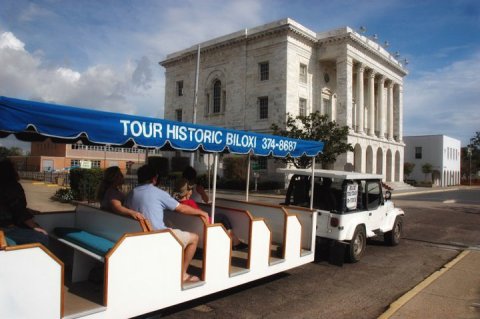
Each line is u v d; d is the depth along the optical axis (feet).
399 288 23.39
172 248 16.14
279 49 125.90
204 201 28.12
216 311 19.02
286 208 26.27
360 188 29.96
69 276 17.95
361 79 142.72
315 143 28.91
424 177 221.25
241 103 135.44
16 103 13.03
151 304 15.43
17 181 17.01
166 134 17.57
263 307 19.72
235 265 20.34
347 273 26.40
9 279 11.97
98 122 15.10
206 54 148.66
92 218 19.95
